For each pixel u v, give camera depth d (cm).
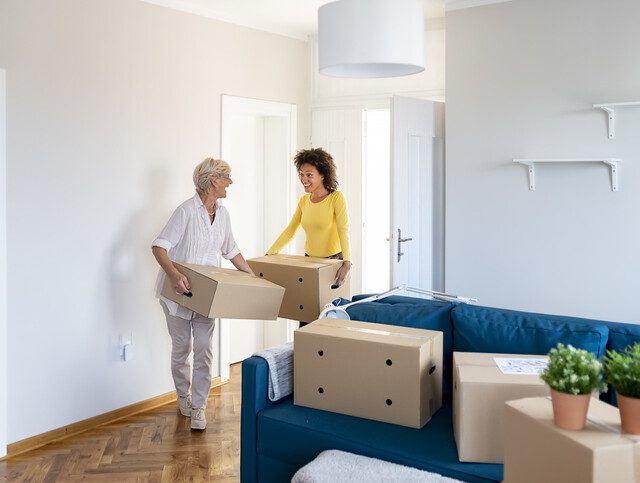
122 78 411
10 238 355
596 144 416
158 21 433
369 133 689
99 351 405
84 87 388
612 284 416
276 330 573
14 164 355
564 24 422
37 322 371
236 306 338
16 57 353
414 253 490
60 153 378
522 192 445
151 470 338
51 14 369
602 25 409
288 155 557
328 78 565
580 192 423
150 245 435
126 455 358
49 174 372
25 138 360
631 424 172
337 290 379
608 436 171
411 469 218
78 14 383
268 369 273
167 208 446
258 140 562
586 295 426
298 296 365
